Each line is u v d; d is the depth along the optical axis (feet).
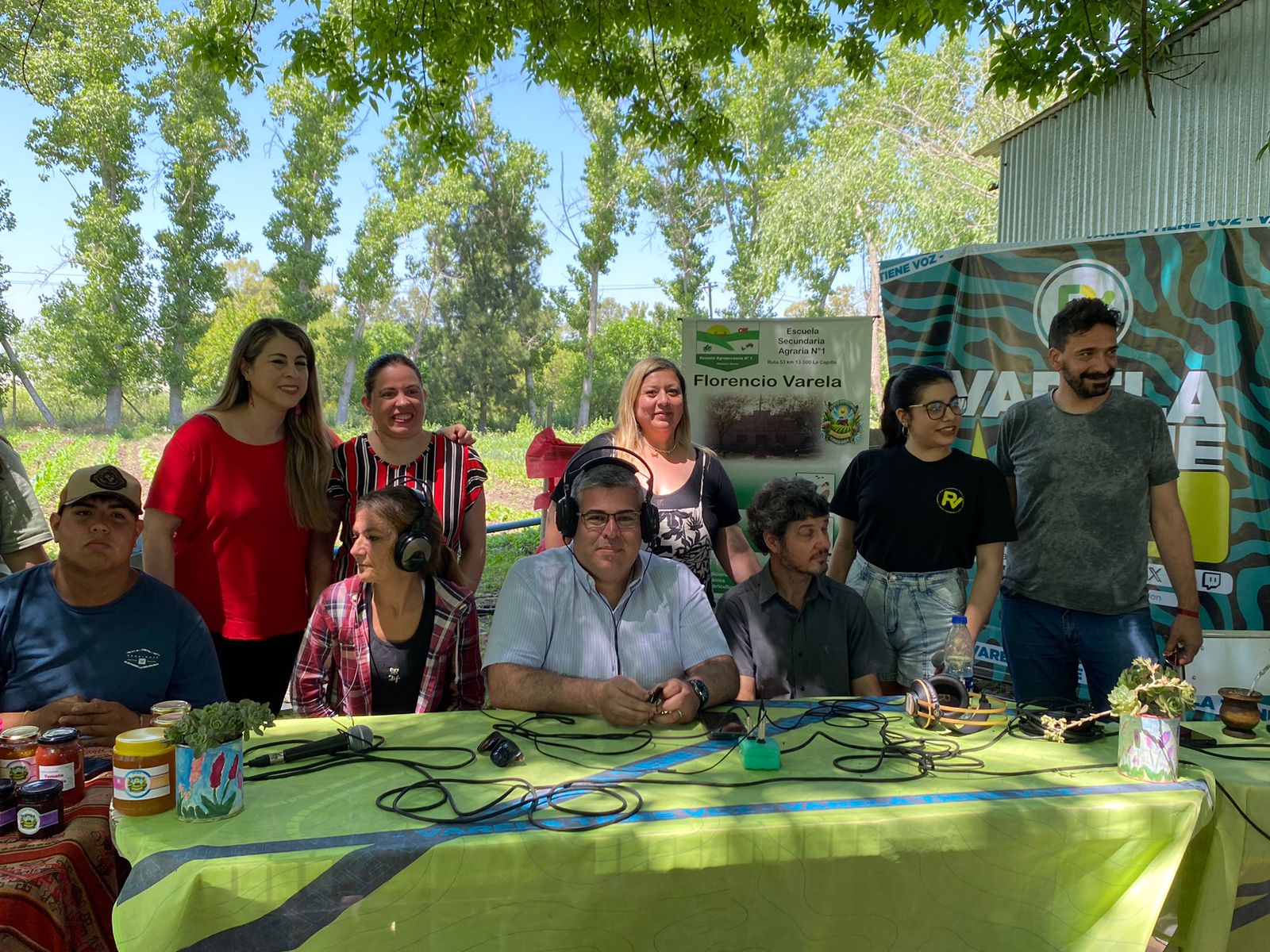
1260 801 5.96
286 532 10.00
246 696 9.95
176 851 4.80
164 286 129.29
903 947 5.45
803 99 118.11
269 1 24.68
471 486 11.25
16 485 9.48
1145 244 13.88
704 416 16.53
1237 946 6.17
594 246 146.82
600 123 135.85
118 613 7.44
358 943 4.84
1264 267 13.14
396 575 8.18
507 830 5.11
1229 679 11.60
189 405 157.69
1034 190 20.20
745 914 5.24
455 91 25.34
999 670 15.75
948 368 15.57
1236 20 14.90
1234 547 13.39
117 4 104.83
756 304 94.43
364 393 11.03
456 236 157.17
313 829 5.14
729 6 23.30
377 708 8.64
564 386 180.86
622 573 7.94
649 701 7.14
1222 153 15.30
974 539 10.33
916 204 67.51
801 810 5.44
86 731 6.96
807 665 9.35
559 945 5.08
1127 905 5.59
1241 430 13.28
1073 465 10.06
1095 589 10.02
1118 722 7.24
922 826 5.34
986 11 18.53
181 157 124.57
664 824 5.19
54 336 123.95
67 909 5.24
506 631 7.97
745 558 11.89
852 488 11.00
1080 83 17.49
